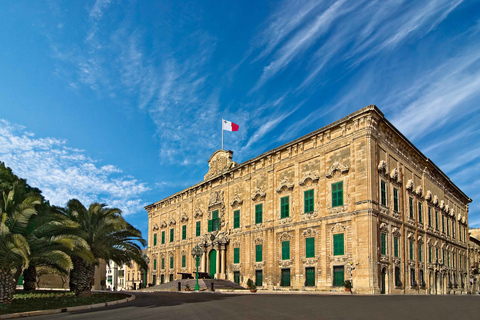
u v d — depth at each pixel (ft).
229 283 175.11
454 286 188.24
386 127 143.95
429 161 176.96
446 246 189.98
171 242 250.98
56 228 89.81
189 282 175.11
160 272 258.57
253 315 56.65
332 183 142.51
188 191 237.66
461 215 230.27
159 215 273.95
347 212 134.00
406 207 153.28
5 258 80.18
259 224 173.78
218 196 208.23
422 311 57.98
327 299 85.56
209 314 59.93
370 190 128.98
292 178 161.58
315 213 146.72
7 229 79.87
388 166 142.82
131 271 345.72
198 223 223.51
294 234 154.40
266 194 173.06
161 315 61.36
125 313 67.26
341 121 141.49
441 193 196.95
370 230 125.18
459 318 49.14
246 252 178.19
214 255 203.31
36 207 91.30
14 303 85.30
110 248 114.83
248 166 188.34
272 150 171.83
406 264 143.54
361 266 125.08
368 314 54.75
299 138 159.12
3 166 139.23
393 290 131.23
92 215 114.01
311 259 144.15
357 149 135.44
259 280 169.17
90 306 86.38
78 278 109.50
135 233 119.85
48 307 81.15
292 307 67.21
